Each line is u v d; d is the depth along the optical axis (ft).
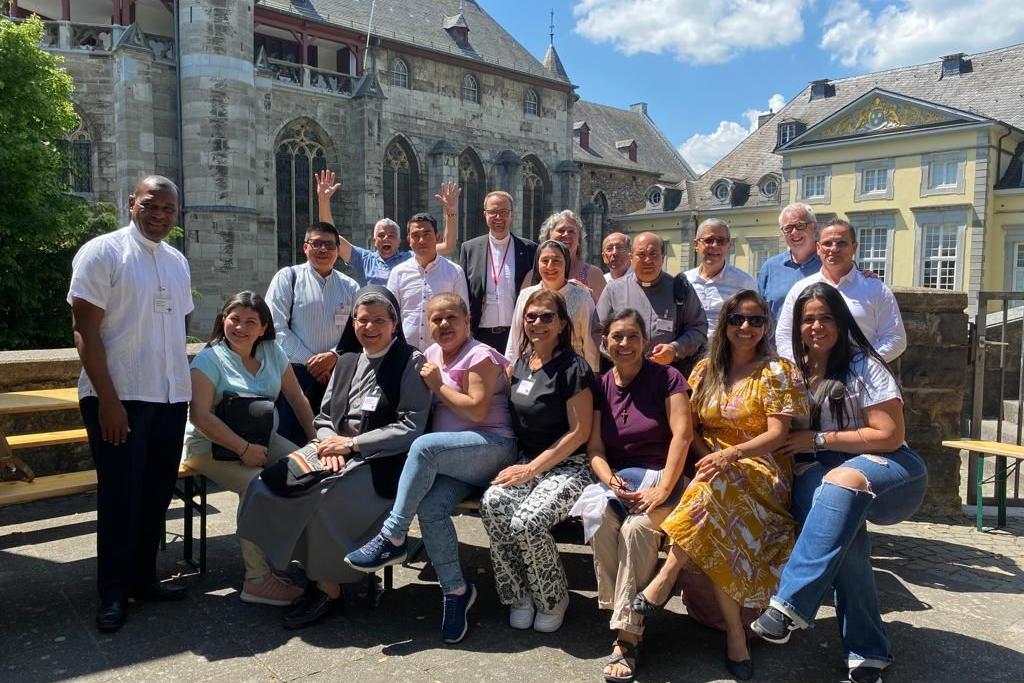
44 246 56.18
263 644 11.30
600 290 18.03
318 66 114.01
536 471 12.10
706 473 10.90
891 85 132.36
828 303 11.57
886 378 11.21
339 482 12.14
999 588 13.35
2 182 52.75
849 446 11.18
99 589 12.08
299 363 16.69
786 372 11.32
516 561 11.92
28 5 92.94
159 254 12.62
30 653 10.91
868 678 9.96
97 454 12.16
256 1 98.84
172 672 10.38
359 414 13.00
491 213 17.67
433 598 13.20
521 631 11.83
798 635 11.73
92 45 88.38
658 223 151.43
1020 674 10.27
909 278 115.75
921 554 15.16
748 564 10.62
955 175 110.42
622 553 10.73
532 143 136.98
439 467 11.90
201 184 87.86
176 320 12.80
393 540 11.67
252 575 12.82
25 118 55.16
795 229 17.47
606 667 10.21
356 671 10.44
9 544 15.53
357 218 107.76
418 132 119.44
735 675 10.29
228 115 88.22
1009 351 28.48
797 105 144.15
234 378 13.99
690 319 15.33
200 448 14.33
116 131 86.38
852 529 9.85
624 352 12.00
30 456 18.78
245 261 90.22
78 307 11.53
